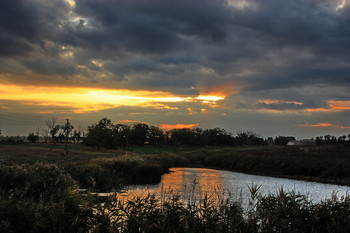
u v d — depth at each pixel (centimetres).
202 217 661
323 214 678
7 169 1272
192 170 4966
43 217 685
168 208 669
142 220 634
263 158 5078
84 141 8275
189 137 14200
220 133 14750
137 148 11162
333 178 3541
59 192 883
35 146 6562
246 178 3744
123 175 3102
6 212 684
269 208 696
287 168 4291
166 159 5784
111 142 8056
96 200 737
